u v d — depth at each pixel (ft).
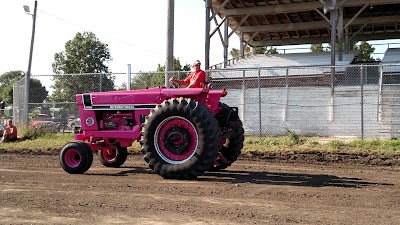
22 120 56.03
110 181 23.93
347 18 92.58
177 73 45.75
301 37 104.78
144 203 18.16
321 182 24.06
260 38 107.14
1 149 43.21
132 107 27.27
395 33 102.73
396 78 66.74
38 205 17.90
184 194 20.11
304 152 36.52
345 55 90.99
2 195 19.98
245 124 57.31
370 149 35.99
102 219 15.66
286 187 22.13
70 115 53.31
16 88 59.16
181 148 24.57
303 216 16.07
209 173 27.84
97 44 129.29
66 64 127.24
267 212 16.66
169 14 44.06
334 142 39.01
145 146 25.00
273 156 36.99
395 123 50.49
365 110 53.21
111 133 27.84
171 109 24.62
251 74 74.84
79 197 19.44
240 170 29.53
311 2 79.77
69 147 27.25
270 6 82.58
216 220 15.48
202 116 24.17
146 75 50.80
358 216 16.11
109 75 51.24
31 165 31.91
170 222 15.21
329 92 55.36
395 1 74.59
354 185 22.97
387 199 19.17
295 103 56.44
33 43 69.05
